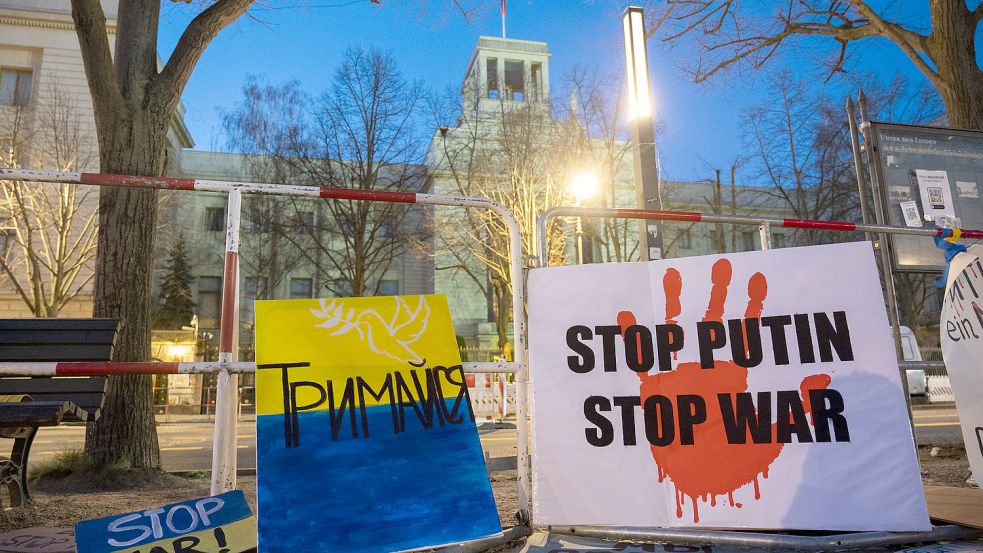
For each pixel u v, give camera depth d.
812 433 2.83
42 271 21.94
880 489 2.73
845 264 3.04
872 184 5.04
